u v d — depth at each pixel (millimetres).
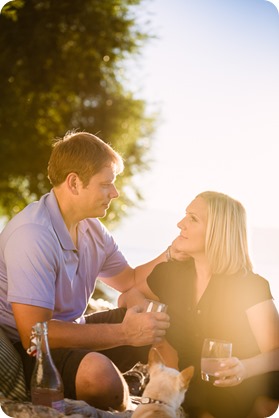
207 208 3137
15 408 2734
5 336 3143
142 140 10828
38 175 10695
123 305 3650
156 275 3379
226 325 3104
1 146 10461
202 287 3195
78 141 3287
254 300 3066
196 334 3156
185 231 3174
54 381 2783
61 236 3236
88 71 10633
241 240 3129
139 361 3510
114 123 10789
